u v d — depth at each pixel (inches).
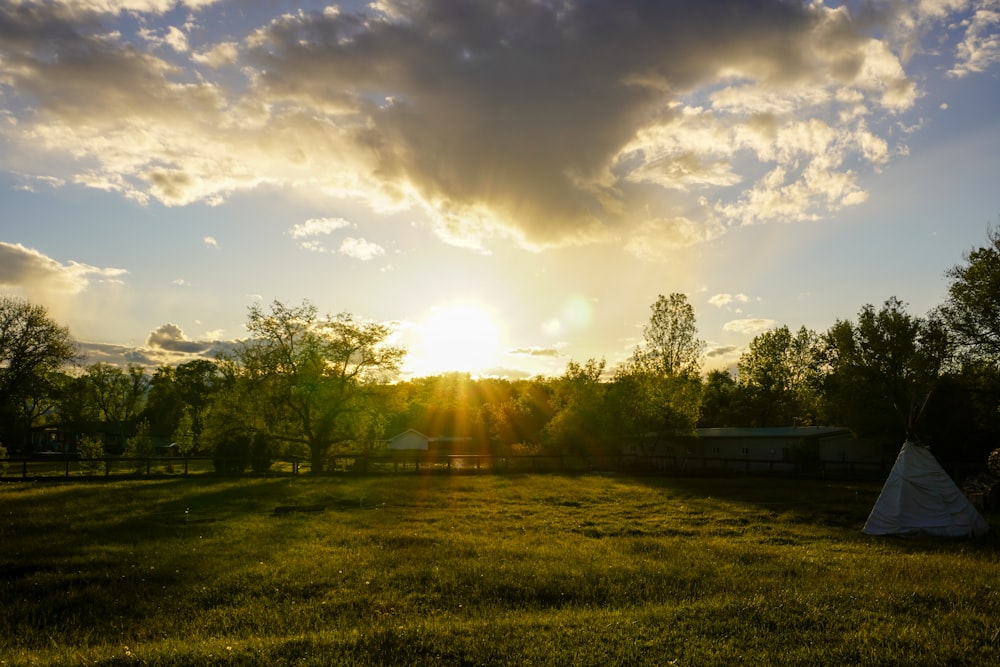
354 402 1886.1
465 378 3954.2
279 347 1877.5
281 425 1873.8
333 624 382.0
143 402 4062.5
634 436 2161.7
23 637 366.3
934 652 305.1
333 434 1903.3
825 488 1395.2
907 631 333.4
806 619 361.7
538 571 521.7
